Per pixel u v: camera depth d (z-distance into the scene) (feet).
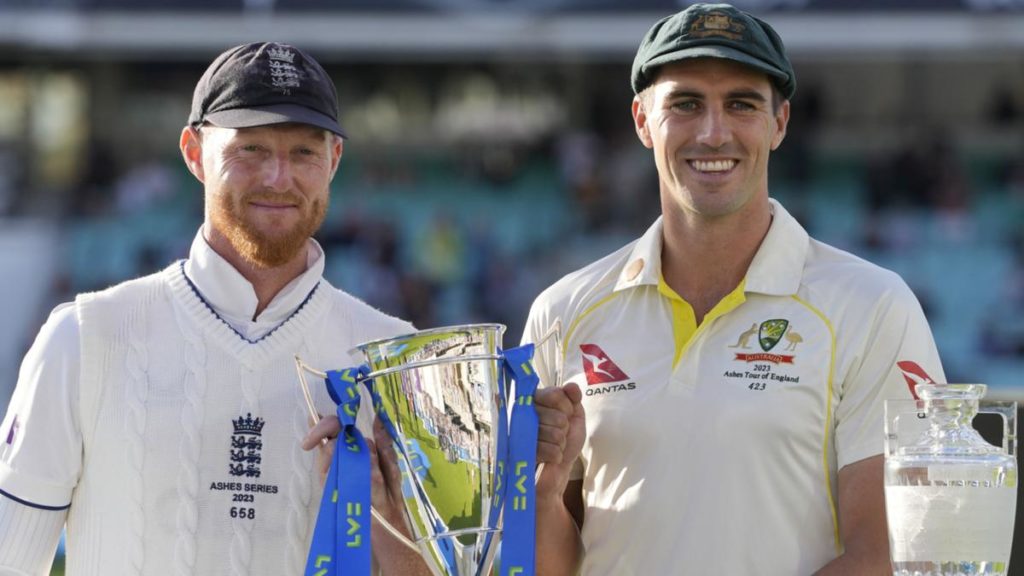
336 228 169.07
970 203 174.91
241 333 32.68
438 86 190.29
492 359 30.68
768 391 31.68
